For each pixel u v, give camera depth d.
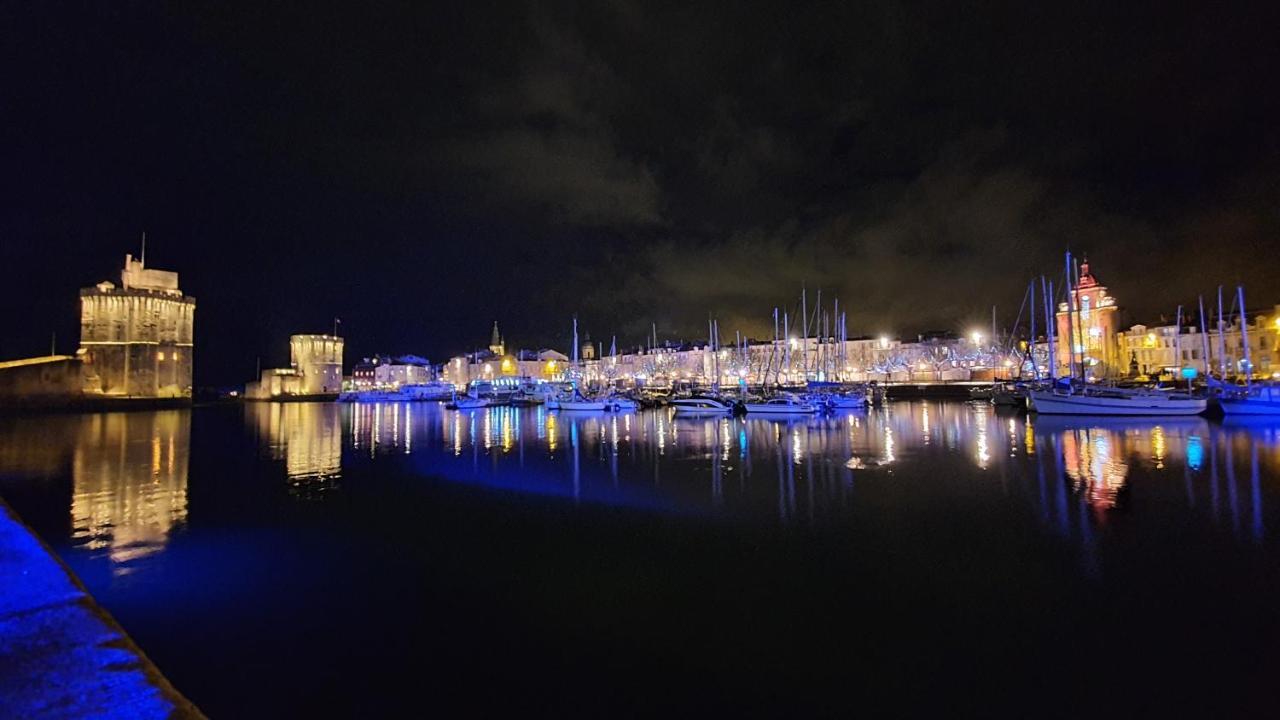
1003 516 17.00
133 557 14.32
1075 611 10.74
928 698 8.23
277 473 27.17
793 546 14.52
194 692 8.52
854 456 29.56
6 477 26.20
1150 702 8.06
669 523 16.75
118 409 90.12
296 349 153.62
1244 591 11.53
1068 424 44.38
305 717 7.95
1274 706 7.93
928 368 118.56
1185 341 91.00
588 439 41.25
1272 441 32.69
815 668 8.97
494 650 9.62
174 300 106.56
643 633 10.13
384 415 80.56
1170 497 19.02
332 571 13.21
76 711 2.36
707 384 124.31
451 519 17.67
